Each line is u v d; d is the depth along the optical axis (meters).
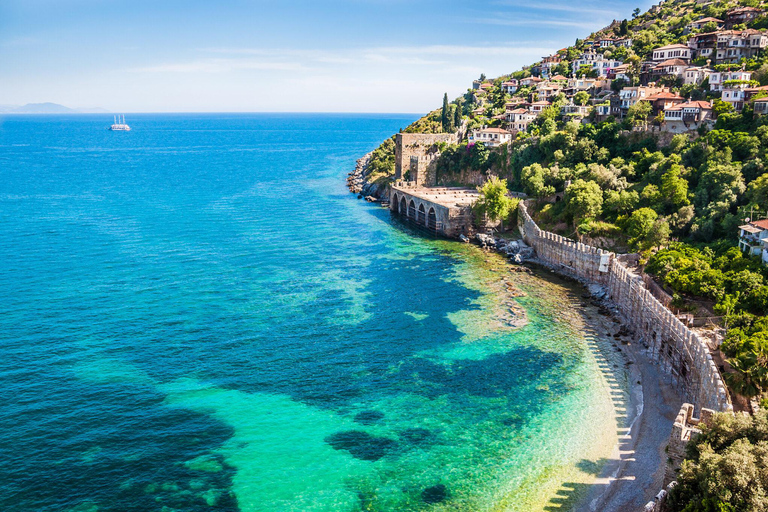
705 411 54.22
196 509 53.47
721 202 106.25
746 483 41.62
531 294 108.62
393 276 119.75
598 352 83.94
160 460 60.09
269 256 134.00
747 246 91.69
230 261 129.12
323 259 132.38
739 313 76.88
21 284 110.00
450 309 101.12
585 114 188.25
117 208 190.75
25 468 58.12
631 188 135.75
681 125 148.50
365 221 177.00
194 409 69.44
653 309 82.69
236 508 53.66
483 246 144.75
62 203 198.38
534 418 67.50
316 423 67.12
